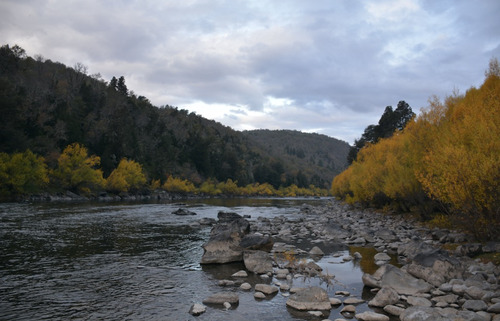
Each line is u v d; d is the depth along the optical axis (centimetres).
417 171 2162
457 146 1731
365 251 1902
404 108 7738
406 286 1103
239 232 1791
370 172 3916
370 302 1004
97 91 14588
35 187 7256
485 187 1447
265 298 1076
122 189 10150
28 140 8581
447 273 1189
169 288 1202
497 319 788
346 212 4856
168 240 2272
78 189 8812
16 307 994
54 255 1733
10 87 8712
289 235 2491
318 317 909
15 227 2736
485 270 1220
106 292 1151
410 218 3316
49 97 11681
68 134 10638
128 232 2623
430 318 793
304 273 1404
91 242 2134
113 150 11769
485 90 2188
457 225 2030
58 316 924
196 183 15962
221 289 1188
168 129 17550
